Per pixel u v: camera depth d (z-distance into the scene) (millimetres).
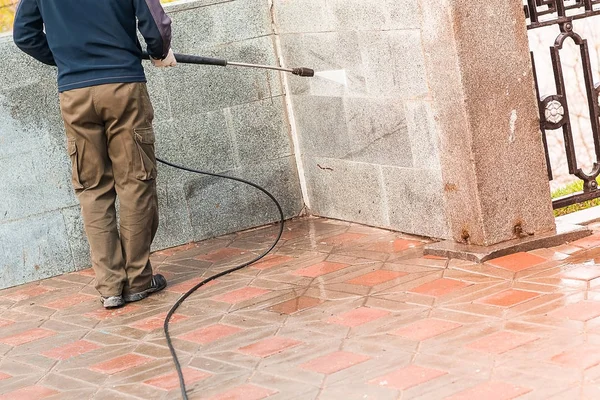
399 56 5699
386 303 4793
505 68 5238
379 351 4133
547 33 8961
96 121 5465
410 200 5992
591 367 3557
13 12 8375
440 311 4523
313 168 6977
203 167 6859
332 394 3744
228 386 4023
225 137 6902
